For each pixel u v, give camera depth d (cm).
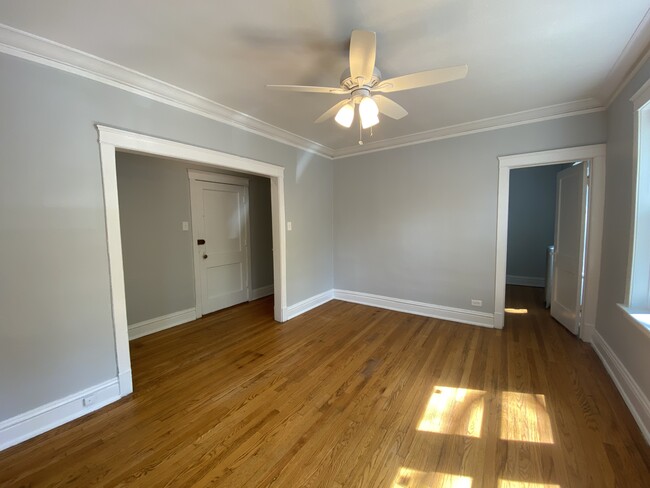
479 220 344
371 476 148
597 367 251
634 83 208
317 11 152
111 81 208
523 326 349
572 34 172
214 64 203
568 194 338
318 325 361
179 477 149
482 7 150
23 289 175
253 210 485
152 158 341
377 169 416
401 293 409
